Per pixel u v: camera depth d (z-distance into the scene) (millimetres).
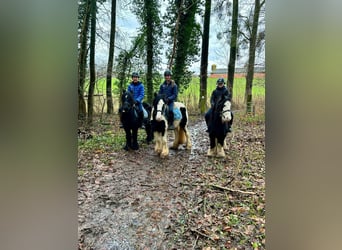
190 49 8602
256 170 3318
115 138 5203
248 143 4355
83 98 6184
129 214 2566
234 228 2283
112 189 3047
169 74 4570
